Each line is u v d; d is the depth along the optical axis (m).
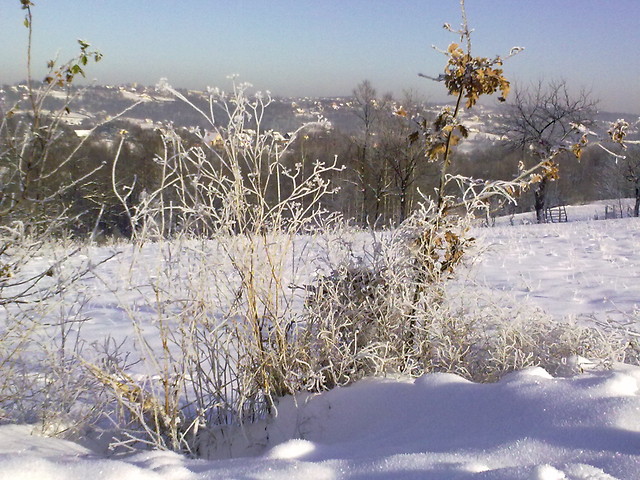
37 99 3.29
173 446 3.00
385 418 2.92
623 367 3.39
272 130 3.42
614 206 45.22
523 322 3.97
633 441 2.04
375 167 26.52
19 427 3.02
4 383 3.20
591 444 2.07
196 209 3.23
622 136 4.31
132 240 3.07
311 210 3.80
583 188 58.59
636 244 12.54
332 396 3.30
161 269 3.20
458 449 2.18
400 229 4.12
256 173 3.40
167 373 3.13
